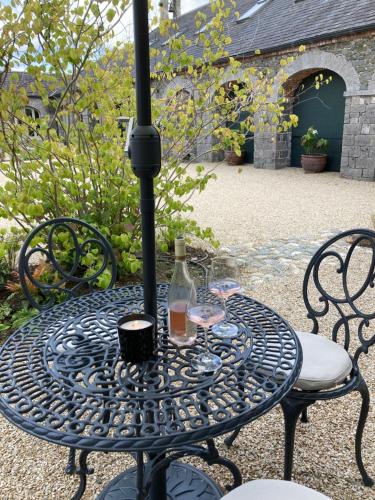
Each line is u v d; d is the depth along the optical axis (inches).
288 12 430.6
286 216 243.0
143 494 49.3
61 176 125.4
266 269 157.5
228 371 45.3
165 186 137.2
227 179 387.2
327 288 138.2
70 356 48.4
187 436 36.3
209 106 144.6
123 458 69.7
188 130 136.9
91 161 136.3
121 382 43.2
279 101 148.8
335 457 68.4
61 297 119.5
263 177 394.6
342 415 78.2
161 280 143.1
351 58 337.1
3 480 65.1
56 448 72.0
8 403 41.3
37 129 124.3
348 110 350.9
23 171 125.3
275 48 379.9
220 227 222.5
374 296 131.1
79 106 119.8
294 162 455.5
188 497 59.5
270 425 76.0
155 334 47.7
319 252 73.8
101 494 60.6
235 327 55.4
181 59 128.5
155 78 143.7
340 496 61.2
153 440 35.9
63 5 110.0
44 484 64.4
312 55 361.1
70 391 42.4
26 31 107.4
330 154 415.5
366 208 255.4
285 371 45.7
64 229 129.1
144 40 40.1
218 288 54.7
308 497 40.8
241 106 144.6
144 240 45.6
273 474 65.2
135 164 42.6
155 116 131.3
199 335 53.4
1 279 125.4
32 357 49.1
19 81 121.8
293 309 122.5
